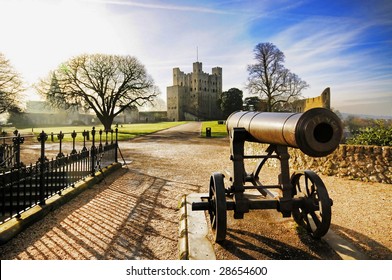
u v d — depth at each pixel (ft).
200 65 326.24
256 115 12.46
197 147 55.36
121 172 28.14
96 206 16.92
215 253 10.79
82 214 15.49
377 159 22.84
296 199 12.17
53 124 232.53
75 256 10.82
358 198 18.42
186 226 13.25
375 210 15.92
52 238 12.45
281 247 11.25
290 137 8.93
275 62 128.57
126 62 121.70
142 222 14.39
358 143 28.27
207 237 12.14
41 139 15.80
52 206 16.03
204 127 138.31
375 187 21.17
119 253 11.11
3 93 105.91
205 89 334.85
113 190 20.80
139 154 43.91
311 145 8.27
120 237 12.59
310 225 12.36
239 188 11.79
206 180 24.58
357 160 23.85
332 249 11.03
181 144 61.87
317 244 11.44
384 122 29.22
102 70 117.91
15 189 22.90
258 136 11.57
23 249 11.41
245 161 37.11
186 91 325.01
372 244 11.57
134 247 11.64
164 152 46.80
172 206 17.01
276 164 30.07
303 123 8.38
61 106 121.60
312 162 26.78
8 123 190.90
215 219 11.80
